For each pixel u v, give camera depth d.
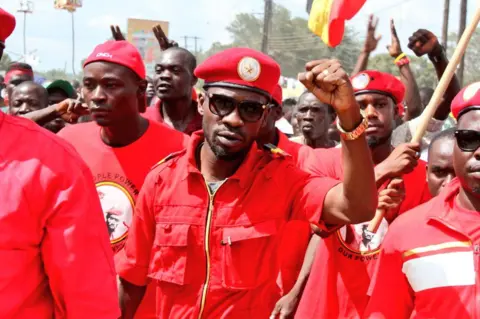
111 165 4.42
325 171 4.55
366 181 2.94
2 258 2.51
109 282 2.68
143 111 4.58
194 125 6.35
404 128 6.19
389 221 4.38
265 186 3.28
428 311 3.13
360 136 2.88
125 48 4.38
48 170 2.58
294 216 3.30
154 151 4.44
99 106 4.31
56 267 2.58
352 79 4.84
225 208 3.27
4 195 2.52
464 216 3.12
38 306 2.66
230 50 3.20
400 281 3.24
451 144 3.88
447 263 3.09
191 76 6.27
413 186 4.47
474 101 3.04
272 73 3.19
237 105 3.16
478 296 3.03
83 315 2.60
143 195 3.46
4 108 11.37
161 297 3.40
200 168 3.42
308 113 6.45
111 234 4.36
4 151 2.57
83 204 2.62
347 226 4.35
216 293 3.24
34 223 2.57
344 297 4.34
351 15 3.58
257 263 3.26
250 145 3.32
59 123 6.23
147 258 3.53
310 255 4.56
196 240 3.28
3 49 2.61
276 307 4.58
